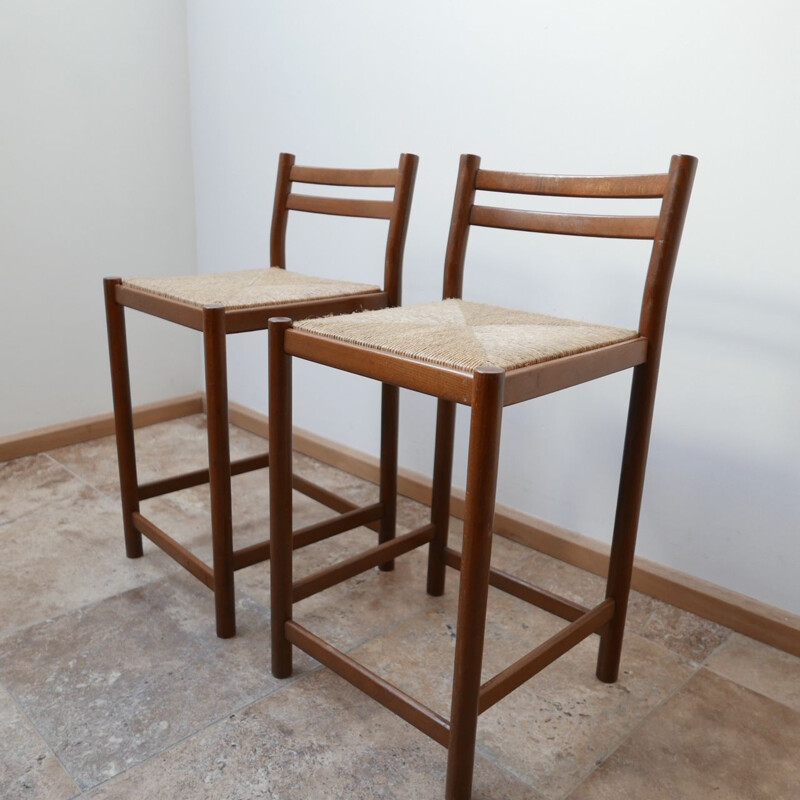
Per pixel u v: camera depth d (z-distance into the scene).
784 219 1.25
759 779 1.08
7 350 2.10
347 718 1.17
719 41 1.26
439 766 1.08
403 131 1.77
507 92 1.56
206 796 1.01
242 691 1.22
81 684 1.22
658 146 1.37
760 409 1.34
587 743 1.13
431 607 1.48
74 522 1.78
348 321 1.12
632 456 1.15
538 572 1.61
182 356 2.51
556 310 1.59
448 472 1.43
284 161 1.64
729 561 1.44
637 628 1.42
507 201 1.63
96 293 2.25
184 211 2.41
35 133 2.03
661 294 1.09
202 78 2.27
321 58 1.91
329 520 1.48
